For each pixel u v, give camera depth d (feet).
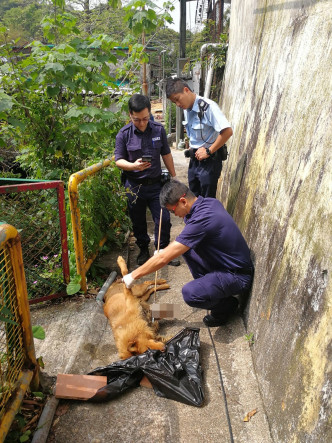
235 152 15.80
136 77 21.66
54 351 9.39
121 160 13.29
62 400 8.04
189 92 13.19
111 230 15.74
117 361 9.13
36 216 11.58
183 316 11.28
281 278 7.75
